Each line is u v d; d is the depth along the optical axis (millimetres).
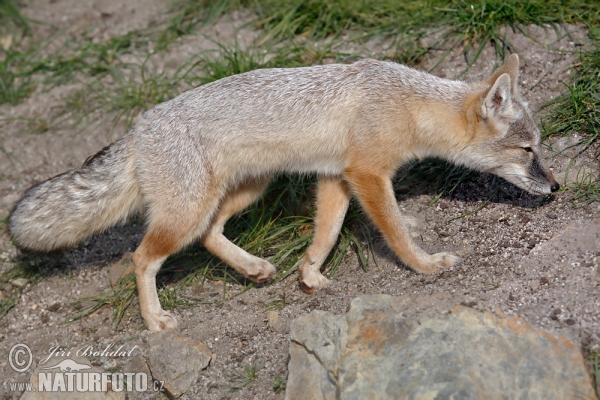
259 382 4363
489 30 6238
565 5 6281
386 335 3867
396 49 6465
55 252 5469
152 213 4855
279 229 5531
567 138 5434
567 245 4531
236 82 4926
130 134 5043
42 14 8492
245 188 5234
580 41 5988
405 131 4758
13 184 6551
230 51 6711
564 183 5156
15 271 5820
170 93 6777
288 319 4762
